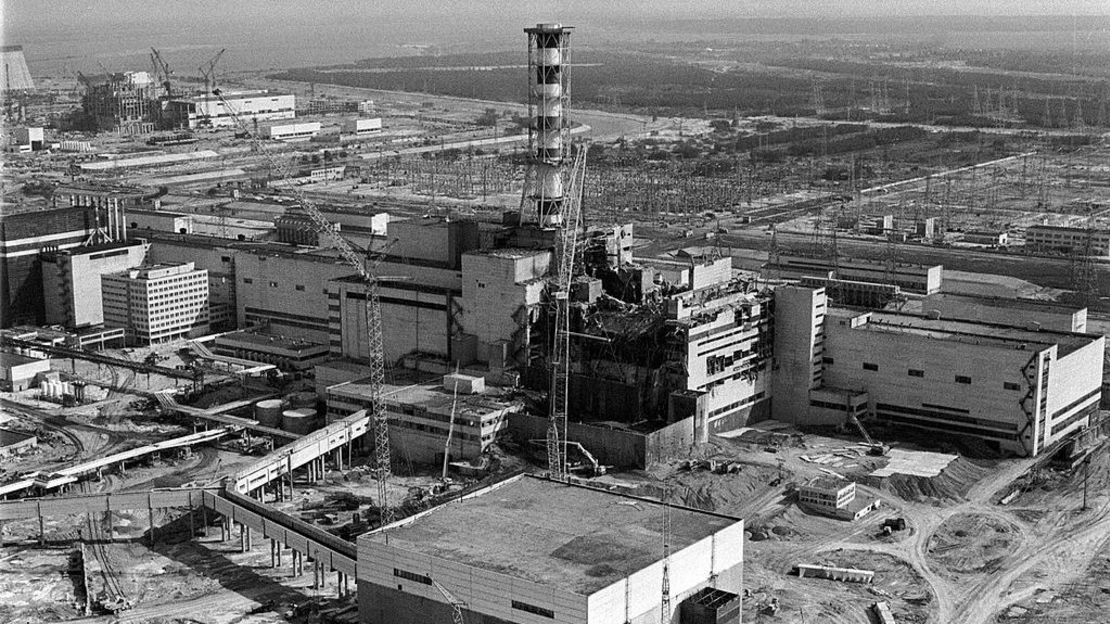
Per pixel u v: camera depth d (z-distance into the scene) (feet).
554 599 590.96
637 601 609.83
